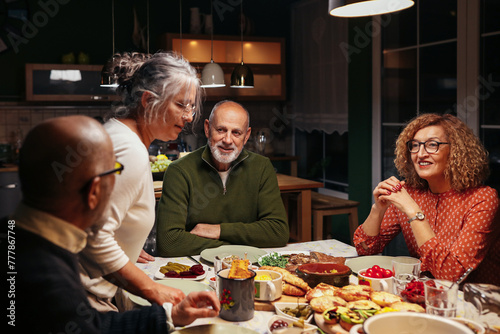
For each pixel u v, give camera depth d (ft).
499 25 10.96
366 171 15.80
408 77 13.92
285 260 5.13
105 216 3.13
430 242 5.20
